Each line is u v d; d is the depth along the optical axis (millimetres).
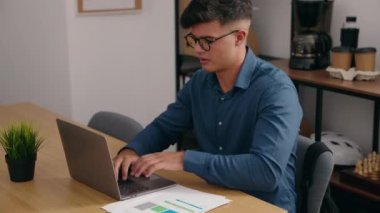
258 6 3625
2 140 1720
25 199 1565
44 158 1942
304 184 1792
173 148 2902
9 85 3807
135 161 1715
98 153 1532
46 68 3482
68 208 1498
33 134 1718
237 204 1511
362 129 3170
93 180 1623
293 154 1770
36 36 3484
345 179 2795
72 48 3328
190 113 1953
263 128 1611
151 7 3613
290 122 1620
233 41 1637
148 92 3754
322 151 1760
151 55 3697
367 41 3062
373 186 2670
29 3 3467
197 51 1660
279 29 3529
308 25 3023
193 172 1621
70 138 1642
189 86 1938
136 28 3582
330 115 3336
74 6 3279
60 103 3453
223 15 1582
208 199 1530
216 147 1816
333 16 3211
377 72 2770
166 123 1962
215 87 1798
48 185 1676
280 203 1691
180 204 1494
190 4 1627
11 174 1697
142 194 1568
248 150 1745
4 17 3693
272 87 1666
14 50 3693
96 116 2482
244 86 1711
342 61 2771
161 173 1763
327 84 2713
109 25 3457
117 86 3590
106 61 3498
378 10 2973
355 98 3168
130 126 2320
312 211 1779
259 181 1567
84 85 3434
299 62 3031
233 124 1747
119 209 1470
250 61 1734
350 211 2811
